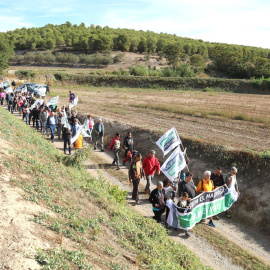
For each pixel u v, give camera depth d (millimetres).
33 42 141750
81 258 4633
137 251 6156
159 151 15805
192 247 8656
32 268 3906
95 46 133750
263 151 12805
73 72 67938
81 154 11891
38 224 5184
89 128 17797
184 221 9133
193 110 25609
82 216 6555
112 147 14500
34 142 11742
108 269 4773
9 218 4969
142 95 40125
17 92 27938
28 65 102562
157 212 9344
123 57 114812
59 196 7027
